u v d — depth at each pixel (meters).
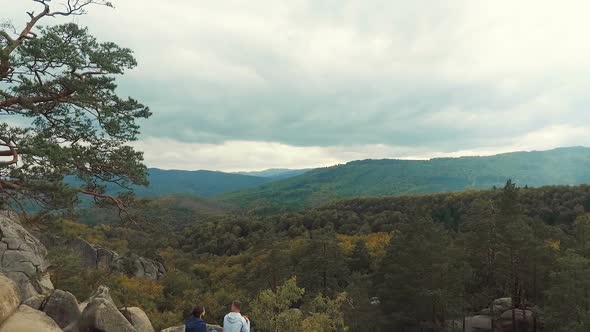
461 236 78.12
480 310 64.88
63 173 15.36
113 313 15.24
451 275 53.09
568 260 40.94
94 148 18.19
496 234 60.69
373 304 61.22
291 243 127.06
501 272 55.53
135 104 18.92
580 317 36.97
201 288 91.88
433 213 144.00
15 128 15.89
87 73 17.64
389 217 146.00
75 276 46.53
